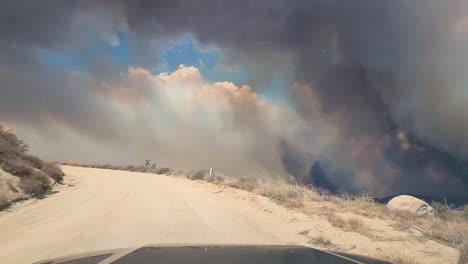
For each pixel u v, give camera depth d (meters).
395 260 7.09
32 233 8.19
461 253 7.53
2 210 10.86
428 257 7.62
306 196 17.47
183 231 9.12
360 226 10.41
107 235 8.20
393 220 12.20
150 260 2.02
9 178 13.33
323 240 8.88
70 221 9.70
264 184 18.98
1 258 6.18
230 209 13.20
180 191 18.19
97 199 14.02
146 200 14.23
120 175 28.62
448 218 14.12
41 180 15.04
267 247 2.86
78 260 2.02
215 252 2.41
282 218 11.89
